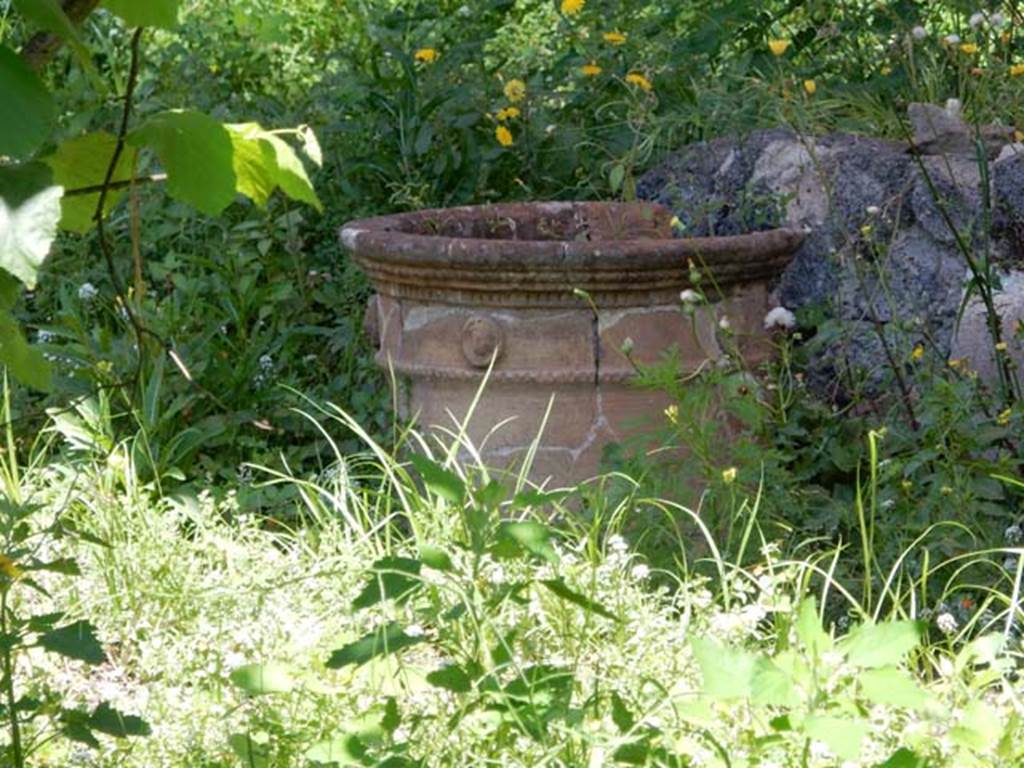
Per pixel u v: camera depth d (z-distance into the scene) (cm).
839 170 630
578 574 430
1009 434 518
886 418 562
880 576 464
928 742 327
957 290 599
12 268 203
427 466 336
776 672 273
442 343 553
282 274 726
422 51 748
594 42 757
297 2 993
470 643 393
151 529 483
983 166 553
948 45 648
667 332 542
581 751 319
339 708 365
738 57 740
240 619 431
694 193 670
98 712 318
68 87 777
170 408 570
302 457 603
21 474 567
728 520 491
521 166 751
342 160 761
